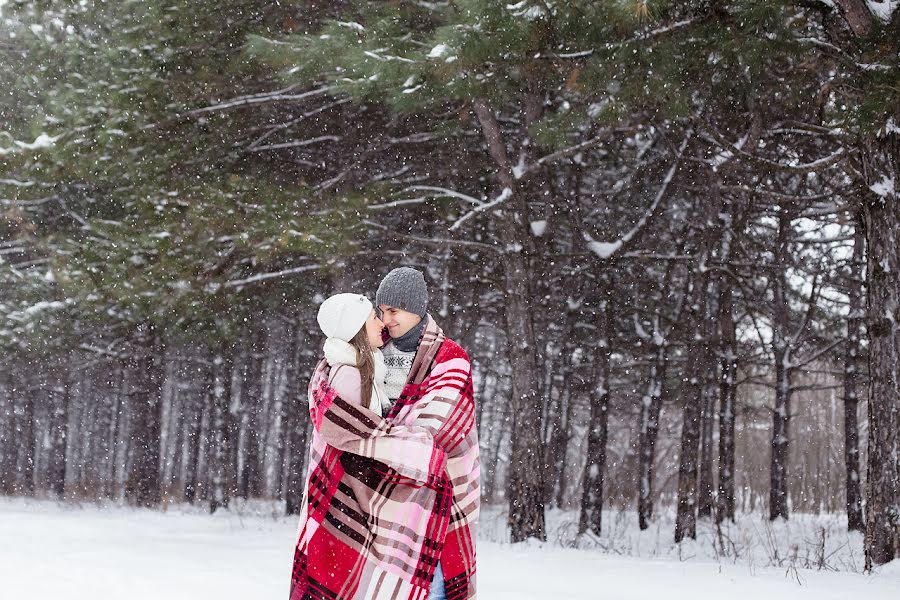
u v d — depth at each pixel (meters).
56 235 15.65
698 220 17.28
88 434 36.09
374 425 3.01
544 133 10.60
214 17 13.72
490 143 13.82
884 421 9.03
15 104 20.05
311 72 11.89
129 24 14.14
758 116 11.91
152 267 13.28
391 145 15.63
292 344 25.05
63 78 18.50
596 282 17.78
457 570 3.10
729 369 18.33
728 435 19.80
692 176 16.83
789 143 13.70
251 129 14.89
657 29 8.57
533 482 13.59
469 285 17.70
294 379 25.05
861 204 9.59
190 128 13.91
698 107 12.38
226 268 14.15
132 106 13.34
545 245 15.38
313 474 3.12
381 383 3.19
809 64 10.02
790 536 16.58
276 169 15.61
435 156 15.79
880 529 8.85
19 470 36.09
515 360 13.98
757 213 16.64
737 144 12.18
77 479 34.69
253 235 12.46
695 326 15.94
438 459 3.00
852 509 17.61
